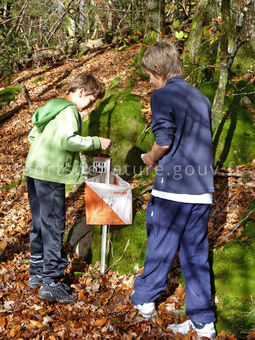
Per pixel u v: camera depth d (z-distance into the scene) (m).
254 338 2.10
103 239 2.93
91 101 2.73
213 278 2.48
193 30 4.56
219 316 2.30
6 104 7.63
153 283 2.23
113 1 9.66
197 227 2.17
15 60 9.80
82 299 2.66
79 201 3.94
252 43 4.36
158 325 2.30
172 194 2.09
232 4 4.26
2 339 2.22
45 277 2.63
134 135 4.10
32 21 10.96
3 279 2.96
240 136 3.59
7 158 5.54
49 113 2.54
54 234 2.61
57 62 9.64
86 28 11.15
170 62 2.13
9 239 3.62
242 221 2.78
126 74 5.57
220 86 3.19
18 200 4.42
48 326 2.34
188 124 2.04
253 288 2.33
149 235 2.29
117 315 2.45
